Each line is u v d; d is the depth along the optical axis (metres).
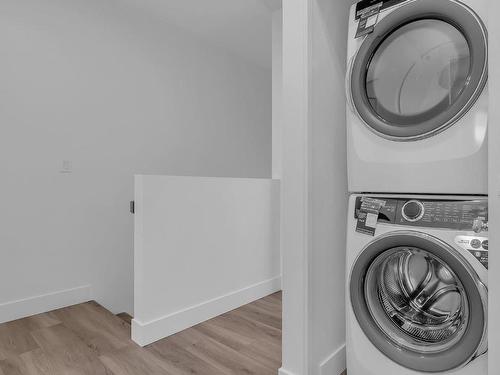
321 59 1.47
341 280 1.63
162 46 3.23
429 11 1.18
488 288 1.02
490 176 1.01
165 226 1.96
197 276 2.15
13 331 2.05
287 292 1.44
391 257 1.33
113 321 2.21
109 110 2.83
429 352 1.19
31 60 2.38
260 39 3.60
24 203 2.35
